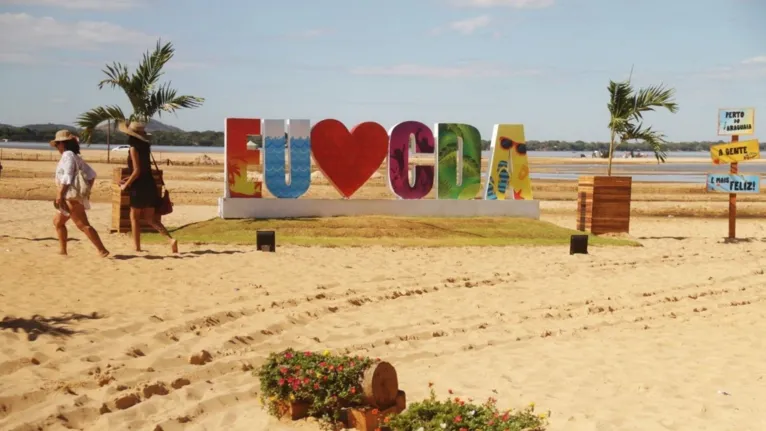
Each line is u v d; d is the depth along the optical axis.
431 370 8.38
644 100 22.34
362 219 19.16
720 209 32.41
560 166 95.31
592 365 8.73
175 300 10.13
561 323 10.77
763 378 8.34
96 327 8.58
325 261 14.06
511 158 21.44
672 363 8.90
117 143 162.50
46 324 8.53
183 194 34.12
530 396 7.52
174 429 6.38
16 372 7.10
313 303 10.77
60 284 10.56
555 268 14.73
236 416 6.73
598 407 7.21
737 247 19.47
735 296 13.05
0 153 67.88
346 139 20.06
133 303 9.80
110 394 6.83
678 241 20.61
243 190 19.56
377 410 6.52
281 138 19.80
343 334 9.45
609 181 20.64
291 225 18.55
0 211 23.38
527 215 21.34
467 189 21.03
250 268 12.66
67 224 20.09
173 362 7.87
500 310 11.23
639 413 7.06
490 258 15.78
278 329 9.41
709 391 7.81
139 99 18.69
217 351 8.36
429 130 20.78
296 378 6.61
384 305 11.13
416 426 5.95
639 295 12.71
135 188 13.63
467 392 7.61
